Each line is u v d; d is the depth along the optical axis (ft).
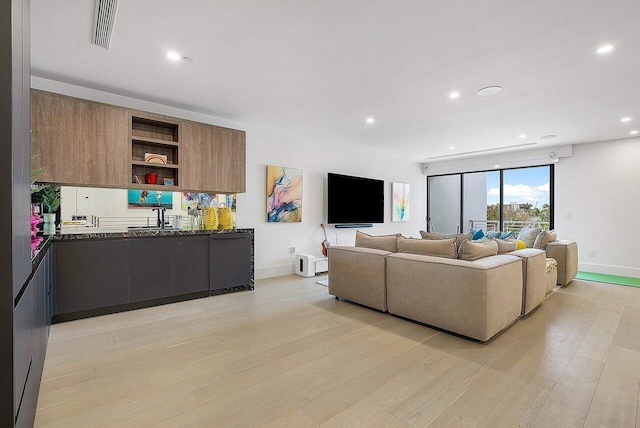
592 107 12.60
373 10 6.75
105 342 8.38
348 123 15.44
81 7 6.73
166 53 8.77
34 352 5.08
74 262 9.87
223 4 6.61
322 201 19.47
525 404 5.78
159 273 11.51
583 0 6.29
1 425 3.19
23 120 4.01
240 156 14.51
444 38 7.81
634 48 8.10
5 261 3.18
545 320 10.36
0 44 3.14
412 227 25.96
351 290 11.84
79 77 10.41
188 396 5.98
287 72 9.89
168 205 13.43
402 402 5.84
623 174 17.76
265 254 16.75
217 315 10.64
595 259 18.62
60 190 11.07
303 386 6.36
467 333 8.55
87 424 5.17
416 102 12.36
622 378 6.70
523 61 8.91
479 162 23.50
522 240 16.75
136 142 12.38
